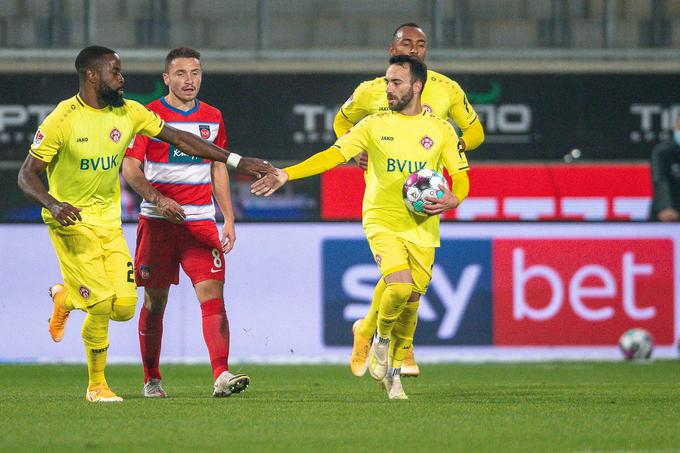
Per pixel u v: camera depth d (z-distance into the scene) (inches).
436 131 995.3
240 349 1925.4
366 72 2027.6
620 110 2041.1
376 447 708.7
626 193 2022.6
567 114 2033.7
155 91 1988.2
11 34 2079.2
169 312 1881.2
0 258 1908.2
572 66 2037.4
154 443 722.8
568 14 2150.6
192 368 1733.5
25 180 933.8
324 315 1940.2
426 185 961.5
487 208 2006.6
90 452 686.5
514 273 1962.4
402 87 983.0
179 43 2119.8
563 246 1974.7
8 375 1561.3
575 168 2030.0
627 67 2043.6
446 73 2032.5
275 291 1937.7
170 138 997.2
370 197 996.6
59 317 1058.1
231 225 1093.1
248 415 877.8
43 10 2085.4
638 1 2151.8
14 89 1978.3
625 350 1905.8
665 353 1977.1
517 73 2036.2
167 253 1061.1
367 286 1951.3
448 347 1943.9
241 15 2132.1
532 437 755.4
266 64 2014.0
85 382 1402.6
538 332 1959.9
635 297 1978.3
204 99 2005.4
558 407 953.5
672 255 1993.1
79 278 962.1
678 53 2090.3
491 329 1953.7
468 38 2144.4
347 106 1203.9
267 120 2009.1
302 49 2130.9
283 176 982.4
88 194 966.4
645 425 821.2
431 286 1946.4
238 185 1955.0
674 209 2014.0
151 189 1005.2
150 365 1079.0
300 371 1684.3
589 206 2018.9
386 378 1030.4
